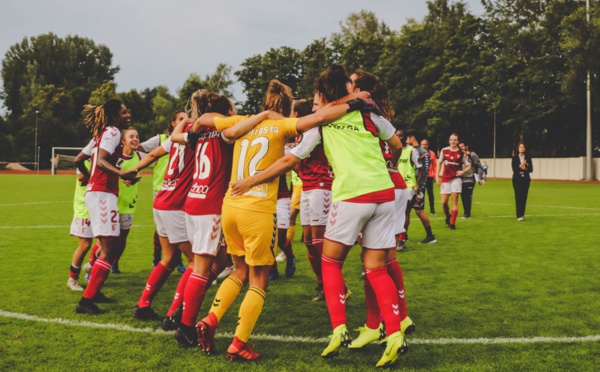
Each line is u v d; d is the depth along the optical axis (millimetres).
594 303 5125
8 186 27547
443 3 52719
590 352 3809
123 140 6180
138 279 6340
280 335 4219
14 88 81688
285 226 6277
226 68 68438
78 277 6082
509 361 3643
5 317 4629
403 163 8273
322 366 3564
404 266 7031
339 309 3658
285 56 58062
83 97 79562
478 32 46094
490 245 8773
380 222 3727
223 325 4527
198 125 4066
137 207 16062
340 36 59312
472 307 5008
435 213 14195
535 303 5137
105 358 3666
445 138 47062
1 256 7727
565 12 39688
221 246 4406
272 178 3666
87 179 5594
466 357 3723
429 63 47188
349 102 3748
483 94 43656
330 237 3748
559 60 39625
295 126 3688
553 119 43656
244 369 3500
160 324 4492
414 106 47594
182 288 4371
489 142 51219
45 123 71938
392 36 53031
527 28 43812
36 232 10352
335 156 3732
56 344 3941
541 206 16266
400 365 3576
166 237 4609
